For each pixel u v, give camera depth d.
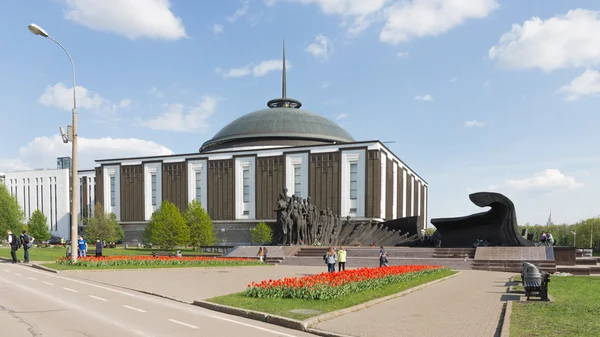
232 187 85.06
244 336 9.16
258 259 36.31
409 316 11.48
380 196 75.62
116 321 10.29
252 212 83.31
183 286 17.31
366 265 33.31
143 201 91.50
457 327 10.18
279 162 82.25
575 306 12.75
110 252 51.72
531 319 10.66
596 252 100.38
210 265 29.73
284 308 11.77
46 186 109.56
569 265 31.44
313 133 91.94
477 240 38.25
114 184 95.31
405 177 98.94
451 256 34.19
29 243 27.58
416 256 35.38
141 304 12.88
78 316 10.73
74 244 25.33
